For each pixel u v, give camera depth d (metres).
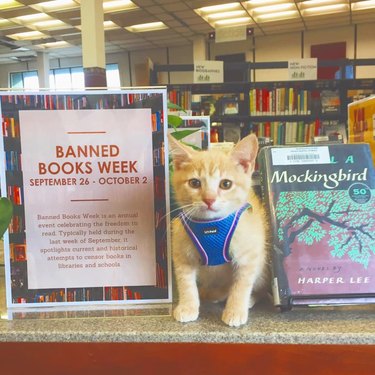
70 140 0.84
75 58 9.87
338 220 0.81
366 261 0.78
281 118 5.06
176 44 8.88
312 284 0.76
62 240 0.85
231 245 0.76
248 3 6.35
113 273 0.85
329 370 0.71
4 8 6.32
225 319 0.75
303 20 7.28
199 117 1.66
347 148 0.88
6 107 0.83
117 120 0.84
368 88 4.96
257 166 0.94
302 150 0.87
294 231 0.80
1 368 0.76
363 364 0.70
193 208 0.77
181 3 6.25
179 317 0.77
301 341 0.70
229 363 0.72
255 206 0.84
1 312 0.83
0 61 10.20
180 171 0.83
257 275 0.81
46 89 0.83
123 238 0.85
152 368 0.74
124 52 9.43
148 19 7.01
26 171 0.84
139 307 0.84
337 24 7.61
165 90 0.84
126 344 0.74
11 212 0.79
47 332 0.74
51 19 6.95
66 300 0.85
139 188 0.85
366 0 6.32
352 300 0.76
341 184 0.84
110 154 0.84
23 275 0.85
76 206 0.85
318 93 5.04
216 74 4.95
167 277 0.85
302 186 0.84
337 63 5.39
